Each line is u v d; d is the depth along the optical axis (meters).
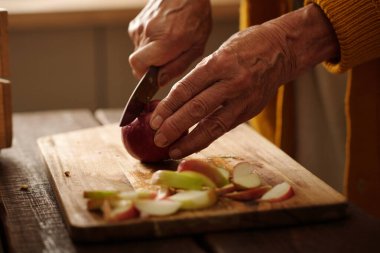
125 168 1.04
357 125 1.27
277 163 1.04
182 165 0.94
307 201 0.89
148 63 1.12
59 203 0.94
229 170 0.97
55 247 0.84
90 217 0.86
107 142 1.17
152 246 0.84
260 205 0.88
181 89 0.97
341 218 0.89
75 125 1.38
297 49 1.00
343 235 0.86
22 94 1.88
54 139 1.18
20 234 0.87
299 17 1.01
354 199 1.30
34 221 0.91
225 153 1.09
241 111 0.98
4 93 1.12
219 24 1.93
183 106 0.97
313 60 1.02
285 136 1.40
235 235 0.86
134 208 0.85
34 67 1.87
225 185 0.93
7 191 1.01
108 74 1.91
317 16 1.01
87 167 1.04
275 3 1.33
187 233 0.86
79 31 1.86
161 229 0.85
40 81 1.88
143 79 1.06
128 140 1.05
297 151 1.45
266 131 1.43
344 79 1.43
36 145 1.24
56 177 1.00
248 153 1.09
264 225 0.87
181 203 0.87
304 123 1.44
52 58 1.87
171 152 1.00
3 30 1.10
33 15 1.75
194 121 0.97
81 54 1.88
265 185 0.94
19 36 1.83
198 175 0.92
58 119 1.42
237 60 0.96
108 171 1.02
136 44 1.19
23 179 1.06
